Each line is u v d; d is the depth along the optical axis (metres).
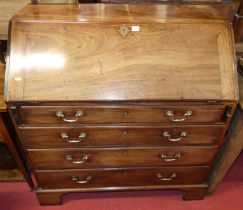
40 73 1.00
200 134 1.18
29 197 1.54
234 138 1.21
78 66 1.02
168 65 1.04
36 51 1.01
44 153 1.21
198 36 1.06
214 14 1.14
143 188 1.46
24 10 1.11
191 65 1.04
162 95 1.02
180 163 1.33
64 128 1.11
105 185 1.44
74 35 1.03
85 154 1.24
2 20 1.20
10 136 1.22
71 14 1.09
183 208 1.53
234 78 1.05
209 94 1.04
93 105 1.03
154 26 1.06
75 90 1.00
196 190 1.49
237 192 1.61
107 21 1.05
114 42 1.04
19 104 1.01
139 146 1.23
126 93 1.01
